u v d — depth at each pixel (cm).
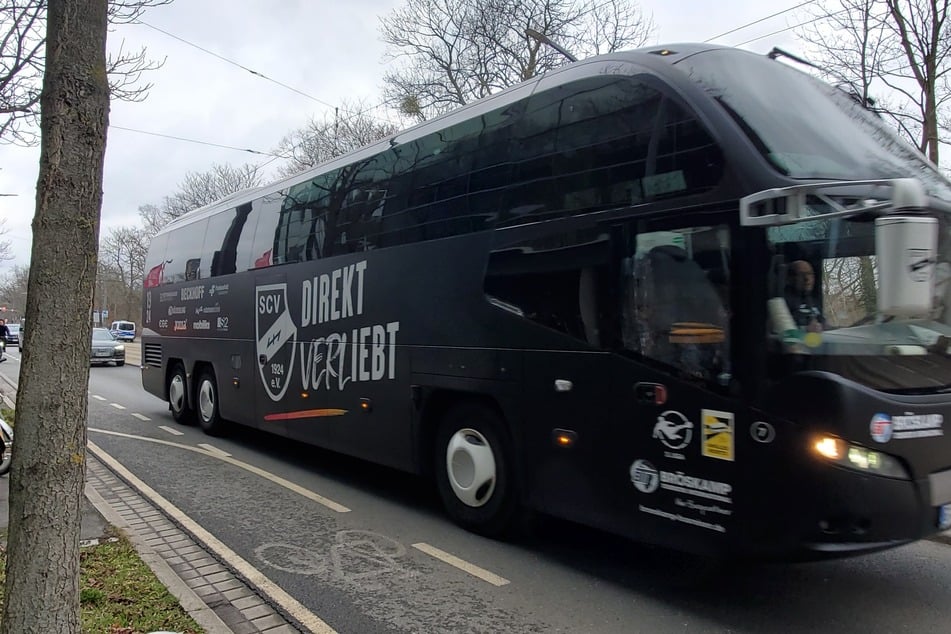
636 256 421
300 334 776
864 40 1418
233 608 413
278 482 739
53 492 250
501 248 517
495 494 525
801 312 350
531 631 383
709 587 445
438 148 598
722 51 443
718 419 373
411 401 600
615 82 452
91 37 253
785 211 345
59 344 250
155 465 822
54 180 246
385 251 643
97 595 391
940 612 406
